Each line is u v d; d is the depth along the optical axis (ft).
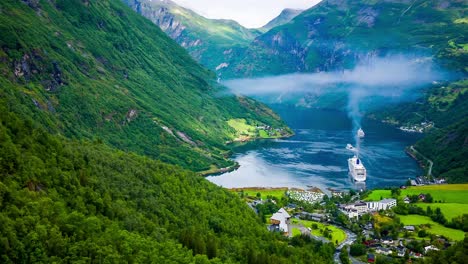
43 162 555.28
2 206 441.68
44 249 420.36
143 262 476.13
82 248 440.45
